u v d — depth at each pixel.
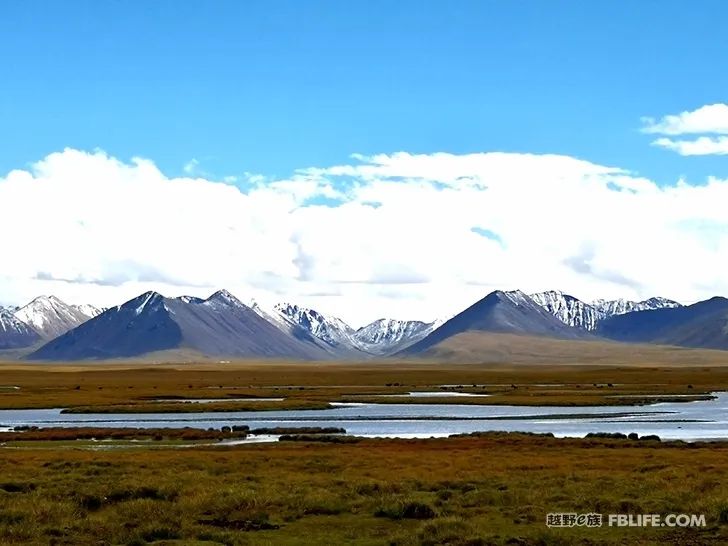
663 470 56.56
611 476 53.53
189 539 35.94
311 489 47.91
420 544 34.62
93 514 41.12
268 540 35.97
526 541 35.19
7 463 63.34
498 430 115.75
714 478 51.00
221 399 193.25
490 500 44.28
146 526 37.25
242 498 43.47
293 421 133.50
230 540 35.41
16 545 34.12
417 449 79.88
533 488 48.59
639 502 42.97
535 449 79.38
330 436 97.00
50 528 36.75
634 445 84.19
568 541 35.19
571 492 46.84
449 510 41.88
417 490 48.94
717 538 35.66
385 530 38.03
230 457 68.31
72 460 65.50
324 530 38.12
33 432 103.88
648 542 35.12
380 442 90.06
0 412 157.00
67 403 173.75
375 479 53.03
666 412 151.00
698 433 109.19
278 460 64.88
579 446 83.19
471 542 34.47
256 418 140.38
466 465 61.97
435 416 142.50
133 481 50.19
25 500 43.19
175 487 46.81
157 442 94.81
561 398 187.75
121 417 143.88
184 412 153.25
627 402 175.50
